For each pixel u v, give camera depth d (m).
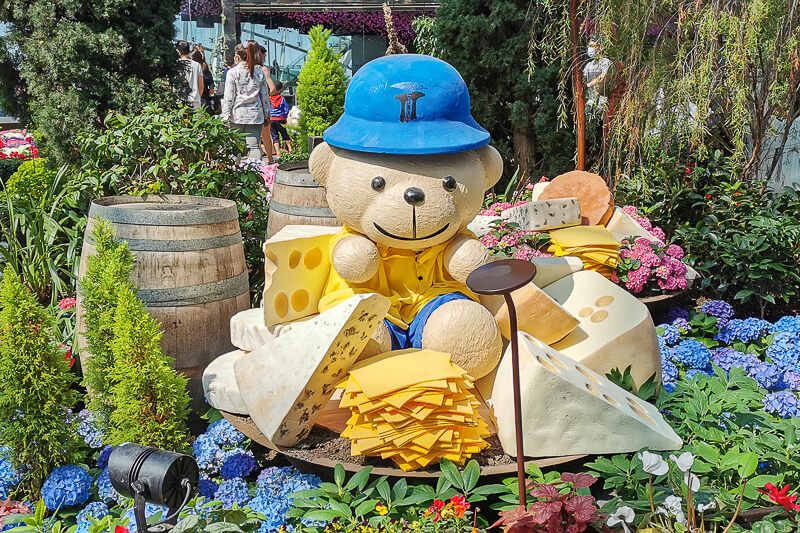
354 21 17.81
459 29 7.27
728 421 3.36
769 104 5.88
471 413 3.04
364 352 3.40
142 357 3.33
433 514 2.85
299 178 5.33
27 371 3.29
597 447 3.07
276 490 3.29
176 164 5.54
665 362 4.11
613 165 6.41
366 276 3.53
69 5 8.45
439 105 3.41
